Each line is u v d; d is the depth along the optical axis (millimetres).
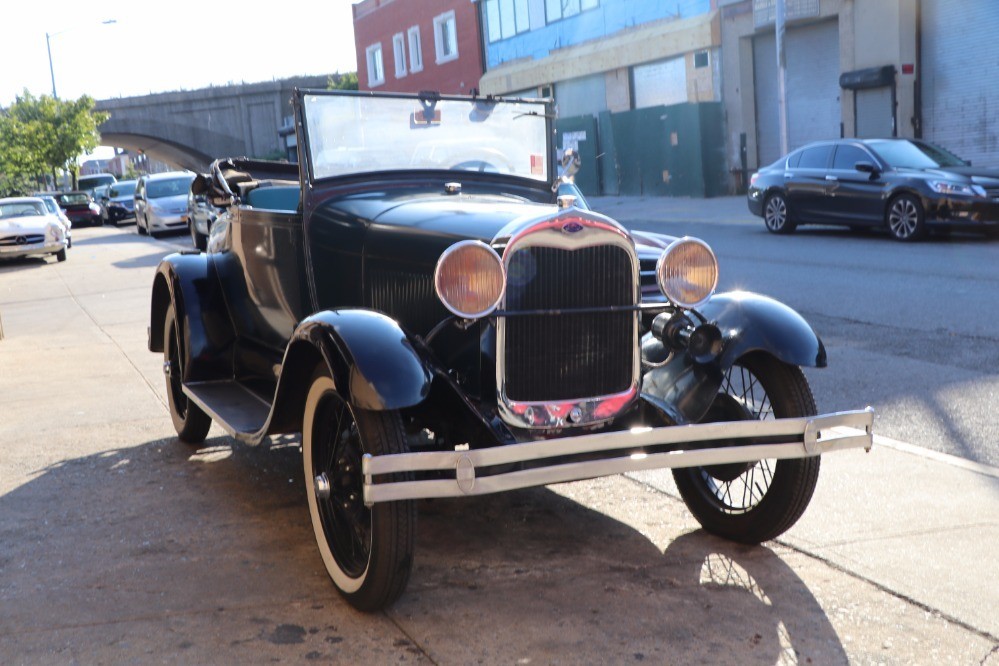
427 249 4191
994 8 19750
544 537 4457
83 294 15312
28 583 4102
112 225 40062
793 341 4090
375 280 4539
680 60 27500
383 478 3482
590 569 4078
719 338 4105
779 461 4082
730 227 18922
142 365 8977
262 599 3881
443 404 3873
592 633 3508
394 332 3709
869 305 9742
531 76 33438
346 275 4750
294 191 6133
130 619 3727
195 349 5773
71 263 21828
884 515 4488
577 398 3912
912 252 13484
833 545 4195
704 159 26297
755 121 26078
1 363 9422
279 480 5438
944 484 4844
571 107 32344
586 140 30875
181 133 56094
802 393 4145
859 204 15438
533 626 3576
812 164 16391
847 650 3336
